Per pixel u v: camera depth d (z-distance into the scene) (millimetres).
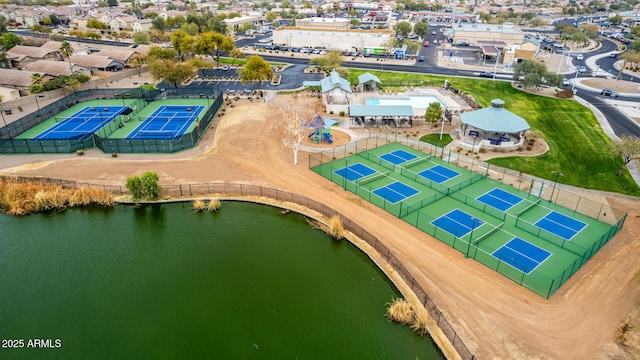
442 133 74000
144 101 94188
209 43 126375
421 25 175500
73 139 68312
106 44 167250
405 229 46062
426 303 35125
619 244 43438
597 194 54156
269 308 36938
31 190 53000
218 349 32844
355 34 156250
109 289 39281
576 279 38250
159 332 34469
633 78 117375
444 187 55188
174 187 54781
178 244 45969
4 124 77062
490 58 142500
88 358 32125
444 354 31156
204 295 38469
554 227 46562
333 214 48969
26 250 45031
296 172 59656
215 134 73250
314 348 32906
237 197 53500
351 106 78125
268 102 92625
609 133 75000
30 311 36625
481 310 34781
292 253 44469
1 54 122438
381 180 57344
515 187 55531
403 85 107688
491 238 44469
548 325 33188
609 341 31688
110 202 52219
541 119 82875
